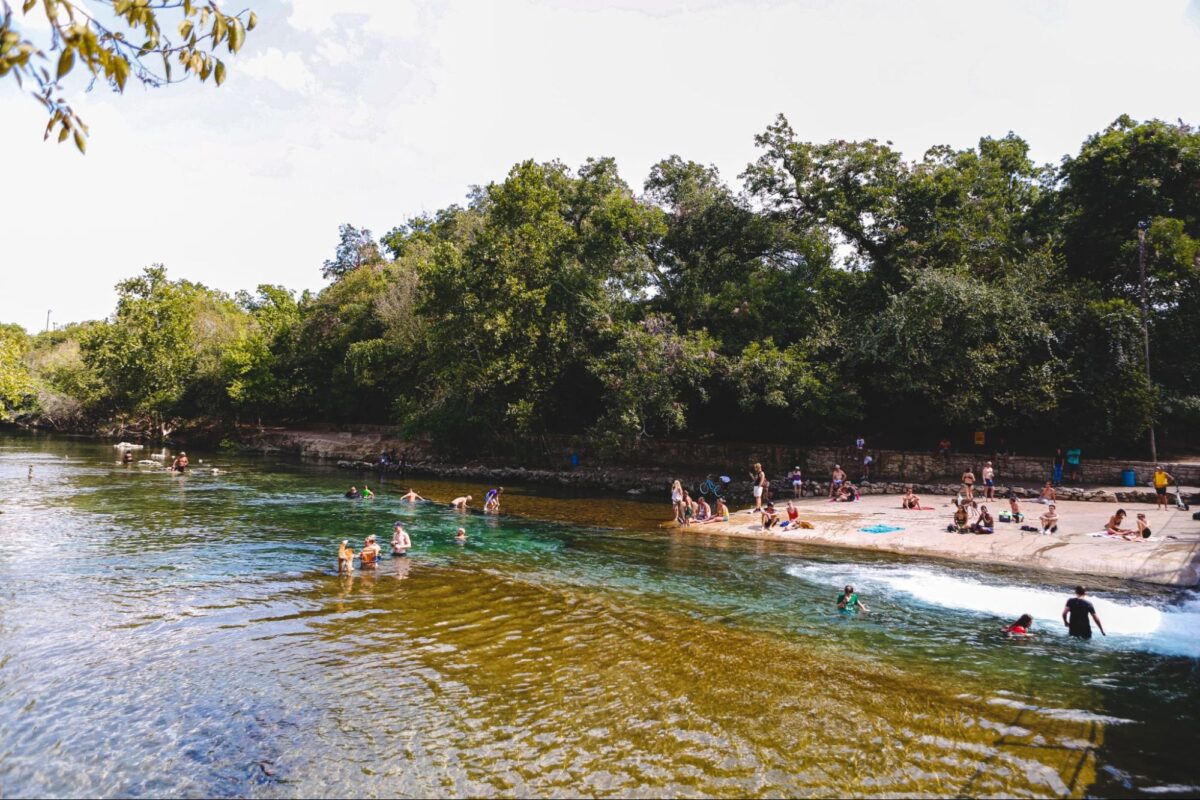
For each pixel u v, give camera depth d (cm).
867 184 3947
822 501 3112
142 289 7281
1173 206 3484
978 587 1748
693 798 793
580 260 4281
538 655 1266
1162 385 3275
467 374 4250
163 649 1266
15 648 1256
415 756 889
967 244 3603
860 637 1383
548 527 2653
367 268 7056
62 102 387
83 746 909
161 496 3309
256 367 6694
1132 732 972
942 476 3331
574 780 833
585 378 4438
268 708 1027
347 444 5841
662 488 3756
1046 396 3144
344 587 1719
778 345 3944
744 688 1123
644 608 1577
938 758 894
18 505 2938
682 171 4744
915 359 3269
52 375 8806
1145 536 2031
